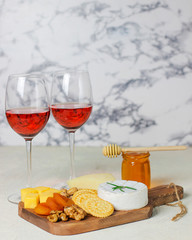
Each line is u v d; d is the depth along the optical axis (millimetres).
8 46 1525
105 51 1478
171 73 1474
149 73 1476
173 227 775
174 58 1467
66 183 1059
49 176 1142
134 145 1513
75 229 753
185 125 1495
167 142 1505
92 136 1526
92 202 814
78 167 1228
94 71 1493
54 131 1537
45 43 1504
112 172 1164
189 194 959
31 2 1492
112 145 958
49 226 761
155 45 1463
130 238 732
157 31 1457
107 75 1487
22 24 1506
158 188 935
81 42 1485
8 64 1535
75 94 974
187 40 1460
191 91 1480
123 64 1478
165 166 1208
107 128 1515
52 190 888
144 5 1450
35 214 800
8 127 1559
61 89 974
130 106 1495
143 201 821
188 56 1466
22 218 841
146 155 958
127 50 1471
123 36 1467
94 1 1462
